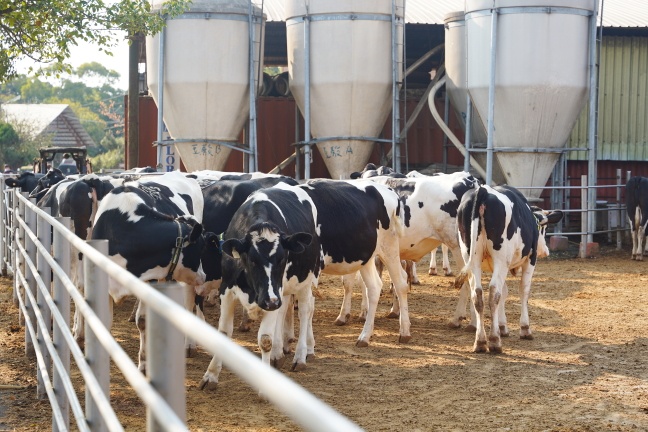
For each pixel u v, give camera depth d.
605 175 27.91
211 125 25.47
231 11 24.97
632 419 7.43
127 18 20.70
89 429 3.95
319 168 29.72
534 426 7.22
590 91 22.81
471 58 23.11
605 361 9.88
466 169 24.09
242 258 7.74
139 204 8.66
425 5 31.05
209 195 10.98
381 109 25.44
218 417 7.41
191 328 2.15
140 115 30.56
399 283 11.05
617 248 23.22
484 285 16.28
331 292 15.61
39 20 19.19
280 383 1.67
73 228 10.98
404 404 7.96
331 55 24.62
